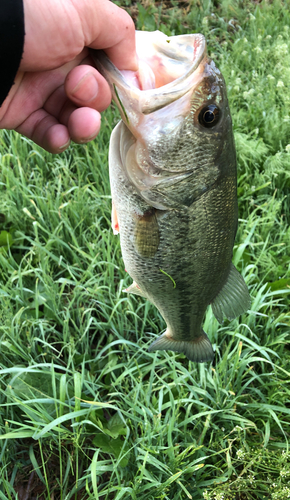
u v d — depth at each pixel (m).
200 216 0.30
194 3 1.00
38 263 0.55
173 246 0.31
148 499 0.37
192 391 0.42
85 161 0.66
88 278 0.54
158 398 0.43
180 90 0.27
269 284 0.53
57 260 0.51
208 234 0.31
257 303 0.49
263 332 0.50
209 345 0.39
